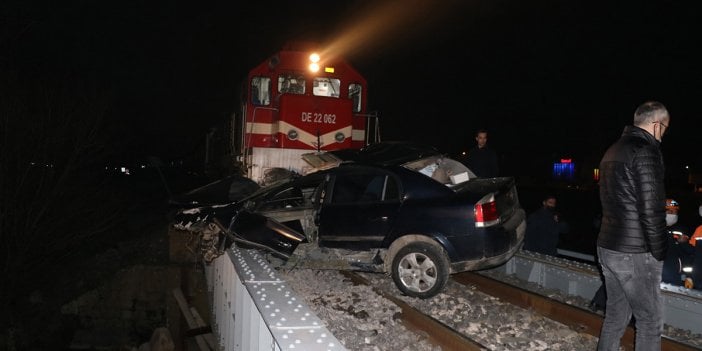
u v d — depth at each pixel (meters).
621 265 3.98
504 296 7.12
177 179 25.98
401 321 6.09
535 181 51.12
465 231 6.48
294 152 13.15
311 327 2.89
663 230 3.82
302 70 13.68
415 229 6.70
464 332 5.72
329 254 7.32
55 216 16.31
